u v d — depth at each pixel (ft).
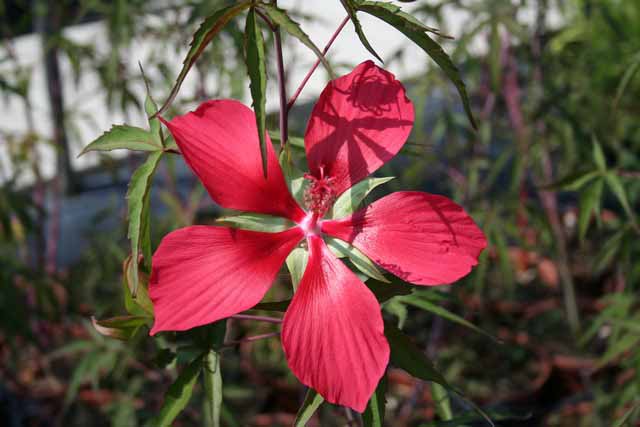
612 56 3.57
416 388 2.95
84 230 4.46
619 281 3.56
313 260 1.40
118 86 3.14
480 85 3.46
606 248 2.57
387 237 1.40
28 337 3.20
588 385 3.43
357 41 7.34
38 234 3.60
